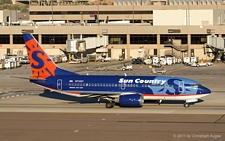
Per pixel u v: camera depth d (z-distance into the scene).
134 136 157.00
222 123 177.38
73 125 175.75
